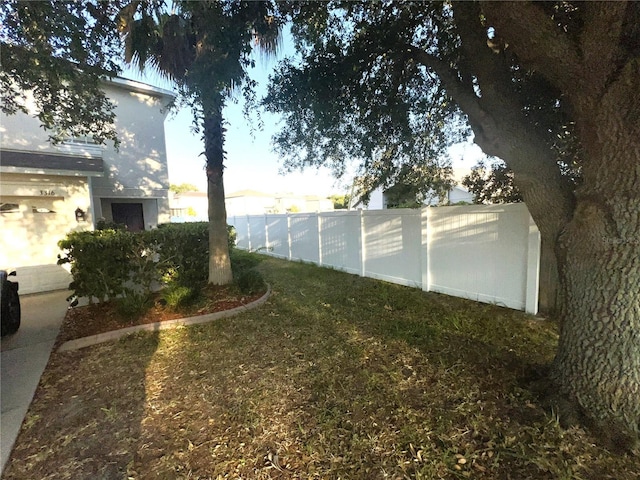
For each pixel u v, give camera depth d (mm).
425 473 1858
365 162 5613
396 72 4383
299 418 2438
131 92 10969
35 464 2068
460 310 4668
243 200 38594
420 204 6434
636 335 1974
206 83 3854
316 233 9094
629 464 1821
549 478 1765
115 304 5270
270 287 6637
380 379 2930
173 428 2393
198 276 6328
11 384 3092
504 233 4590
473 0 2617
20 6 3234
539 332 3732
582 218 2072
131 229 11680
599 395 2086
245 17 3775
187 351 3748
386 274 6754
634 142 1769
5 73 4062
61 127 5262
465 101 2908
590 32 1793
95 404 2736
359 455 2033
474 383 2742
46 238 7652
